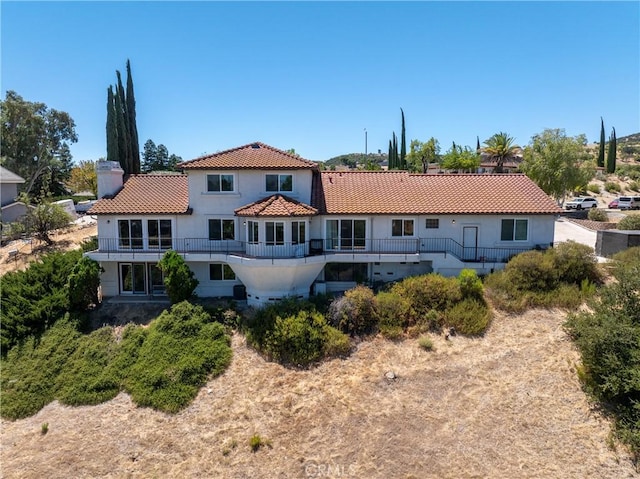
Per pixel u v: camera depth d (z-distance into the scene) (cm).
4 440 1647
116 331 2223
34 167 6281
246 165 2477
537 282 2247
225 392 1822
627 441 1427
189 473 1453
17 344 2150
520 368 1806
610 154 7994
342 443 1530
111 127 4231
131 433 1642
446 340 2027
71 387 1891
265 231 2289
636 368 1476
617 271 1881
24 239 3797
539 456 1432
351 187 2781
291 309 2148
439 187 2786
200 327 2148
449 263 2488
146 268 2559
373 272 2591
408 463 1430
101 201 2584
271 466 1463
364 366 1912
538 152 4806
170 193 2695
